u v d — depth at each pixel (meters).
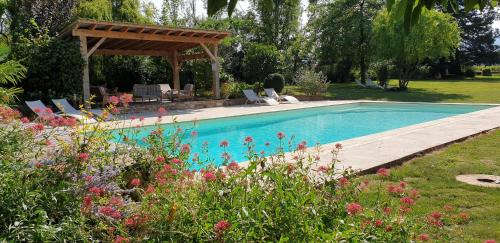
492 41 46.88
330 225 2.49
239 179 2.80
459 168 6.00
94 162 3.32
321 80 21.80
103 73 20.62
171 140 4.40
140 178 3.81
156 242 2.19
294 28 31.02
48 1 17.62
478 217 3.99
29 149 3.09
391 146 7.59
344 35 28.41
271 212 2.31
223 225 2.02
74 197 2.50
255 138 11.48
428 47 22.89
